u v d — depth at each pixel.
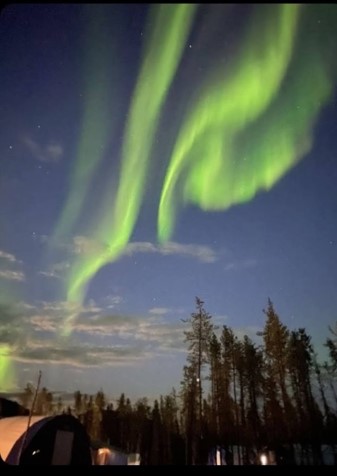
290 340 35.56
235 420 31.64
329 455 22.09
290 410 31.20
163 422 31.97
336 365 33.12
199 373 33.38
